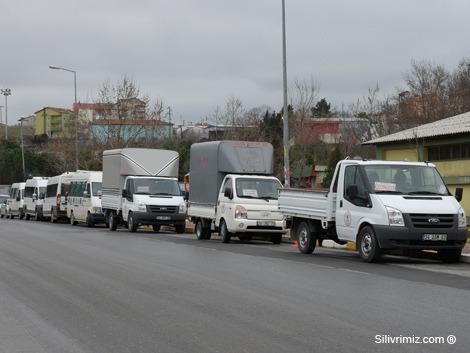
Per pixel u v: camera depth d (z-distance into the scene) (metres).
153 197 34.00
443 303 11.27
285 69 33.34
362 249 17.89
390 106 59.69
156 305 11.35
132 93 61.56
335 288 13.02
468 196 33.88
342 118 66.69
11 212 64.88
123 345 8.60
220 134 69.56
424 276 14.86
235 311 10.72
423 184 18.16
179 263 17.89
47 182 53.53
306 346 8.35
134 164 34.97
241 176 26.20
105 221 40.91
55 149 70.12
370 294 12.25
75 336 9.16
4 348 8.55
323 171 56.00
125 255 20.31
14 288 13.49
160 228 39.50
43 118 132.50
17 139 116.75
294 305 11.19
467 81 59.53
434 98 58.72
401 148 38.72
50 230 36.22
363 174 18.12
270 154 27.48
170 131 68.56
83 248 23.00
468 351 8.07
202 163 28.52
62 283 14.12
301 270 16.09
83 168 61.66
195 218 29.25
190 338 8.90
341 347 8.28
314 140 60.28
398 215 16.91
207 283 13.88
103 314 10.65
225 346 8.43
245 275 15.16
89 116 73.50
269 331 9.23
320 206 19.88
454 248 17.28
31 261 18.58
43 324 9.98
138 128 61.62
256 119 67.25
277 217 25.62
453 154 35.16
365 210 17.75
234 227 25.44
